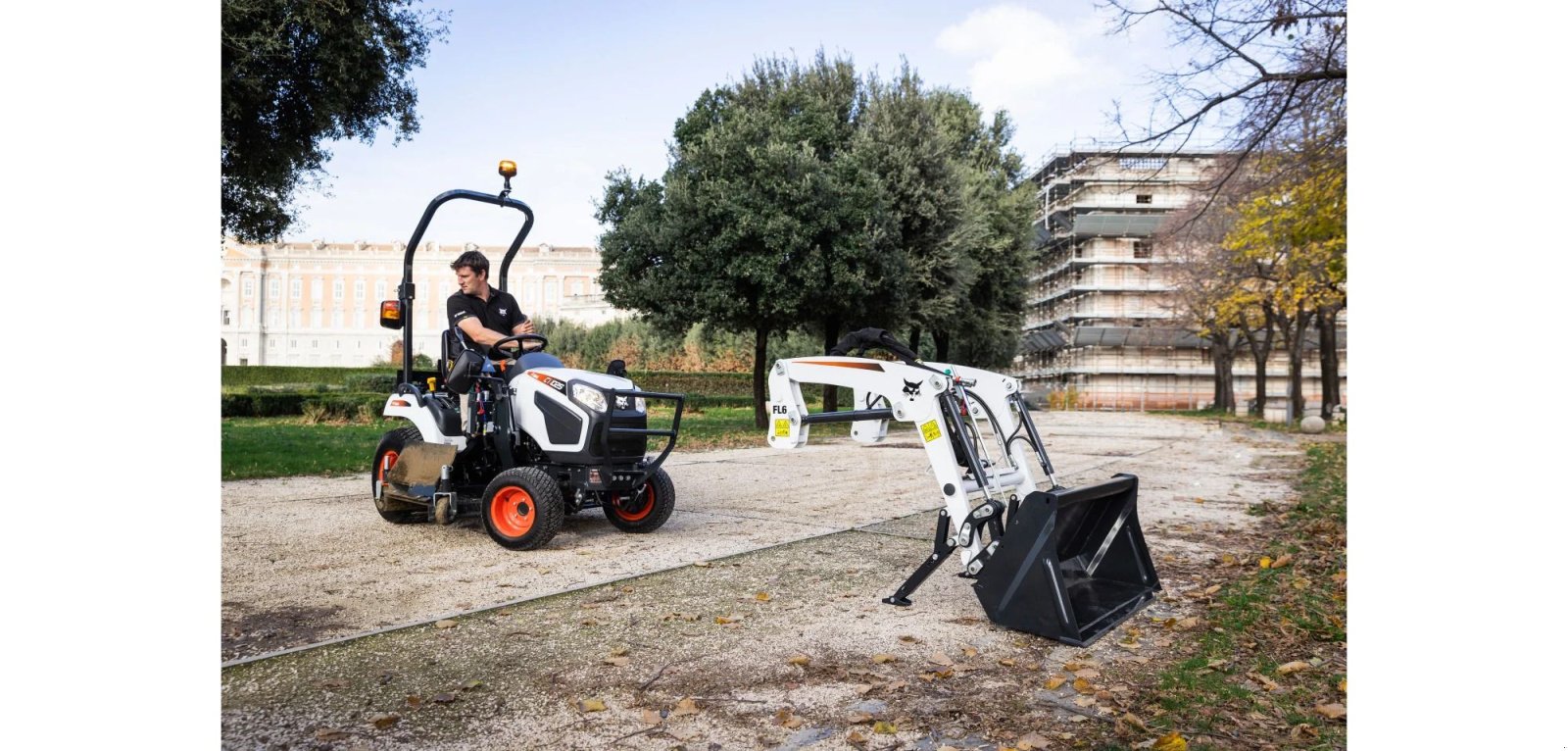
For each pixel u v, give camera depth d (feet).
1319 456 47.24
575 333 157.69
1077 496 13.76
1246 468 41.09
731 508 25.90
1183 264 111.65
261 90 37.32
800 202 61.26
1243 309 103.09
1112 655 12.56
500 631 13.17
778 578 16.85
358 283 231.50
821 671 11.71
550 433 19.27
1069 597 13.37
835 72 74.79
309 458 36.47
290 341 229.45
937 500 27.89
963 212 71.97
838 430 69.56
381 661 11.81
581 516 23.85
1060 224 202.39
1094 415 126.00
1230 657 12.48
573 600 14.99
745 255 61.46
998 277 94.73
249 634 12.85
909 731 9.82
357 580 16.16
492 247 230.07
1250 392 198.49
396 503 21.47
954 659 12.26
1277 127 30.66
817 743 9.50
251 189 45.62
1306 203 32.65
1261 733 9.84
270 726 9.62
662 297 63.87
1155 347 198.29
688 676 11.47
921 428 14.39
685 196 62.59
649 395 19.95
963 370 15.85
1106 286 196.65
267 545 19.25
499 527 19.19
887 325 69.36
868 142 69.10
